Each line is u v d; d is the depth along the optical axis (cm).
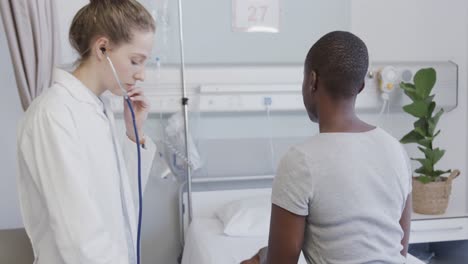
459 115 280
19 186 112
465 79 279
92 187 105
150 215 248
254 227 208
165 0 236
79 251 98
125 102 143
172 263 252
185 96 240
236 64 246
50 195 100
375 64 262
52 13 198
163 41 238
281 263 91
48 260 111
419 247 281
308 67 95
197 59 245
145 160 151
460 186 284
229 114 249
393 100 263
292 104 249
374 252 88
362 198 87
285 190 88
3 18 178
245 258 176
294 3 252
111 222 111
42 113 102
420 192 248
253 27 249
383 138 93
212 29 245
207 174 252
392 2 265
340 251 87
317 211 87
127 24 108
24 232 186
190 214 244
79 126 106
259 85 244
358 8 261
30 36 182
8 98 222
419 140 245
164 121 241
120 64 112
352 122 94
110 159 113
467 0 274
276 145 258
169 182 247
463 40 277
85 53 113
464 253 261
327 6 256
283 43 254
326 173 86
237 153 254
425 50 272
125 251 115
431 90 258
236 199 247
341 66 89
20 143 105
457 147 282
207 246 192
